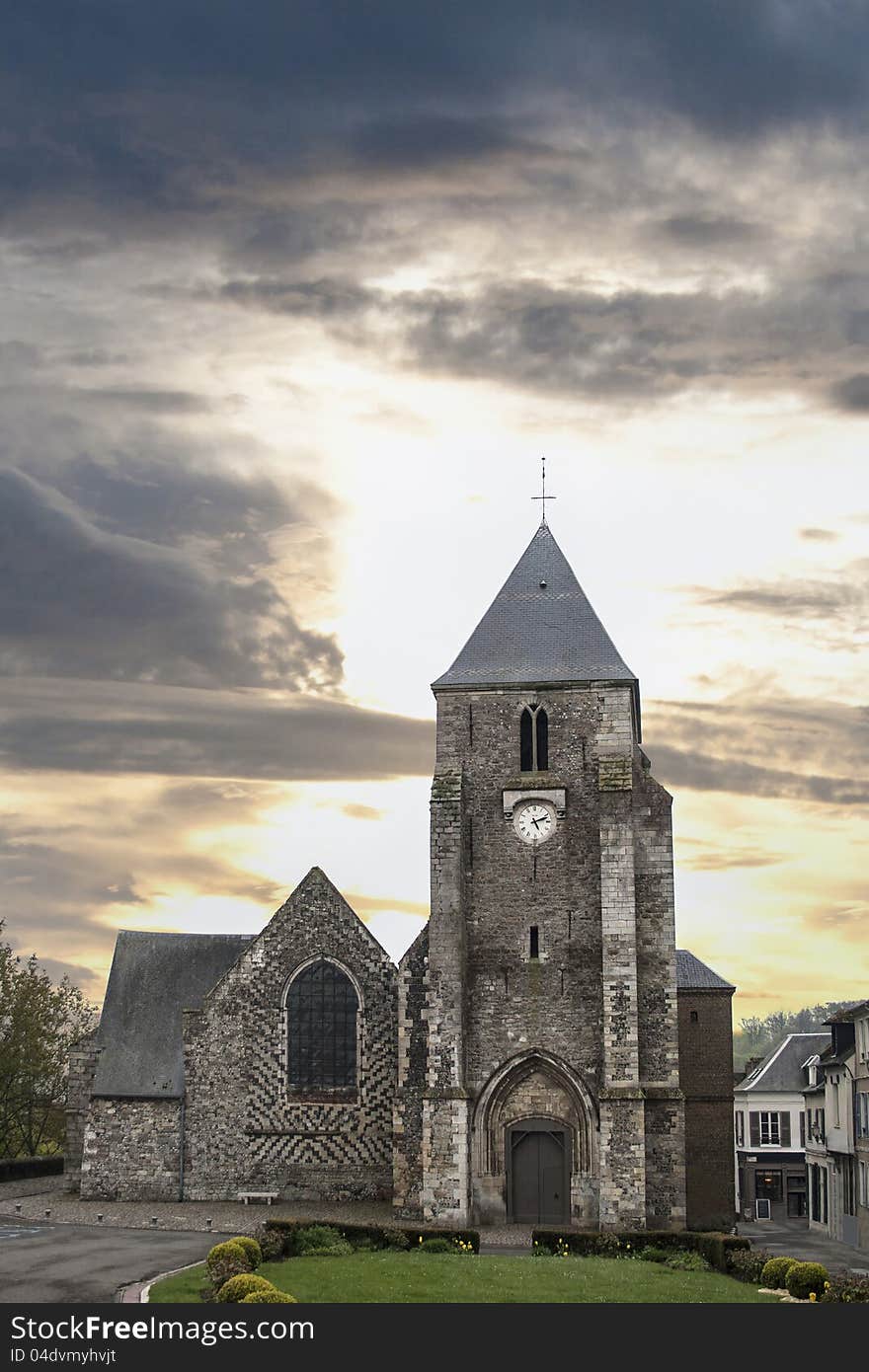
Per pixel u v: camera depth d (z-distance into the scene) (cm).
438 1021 5297
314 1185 5953
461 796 5481
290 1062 6044
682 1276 3825
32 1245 4362
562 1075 5309
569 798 5497
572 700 5578
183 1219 5262
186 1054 6066
